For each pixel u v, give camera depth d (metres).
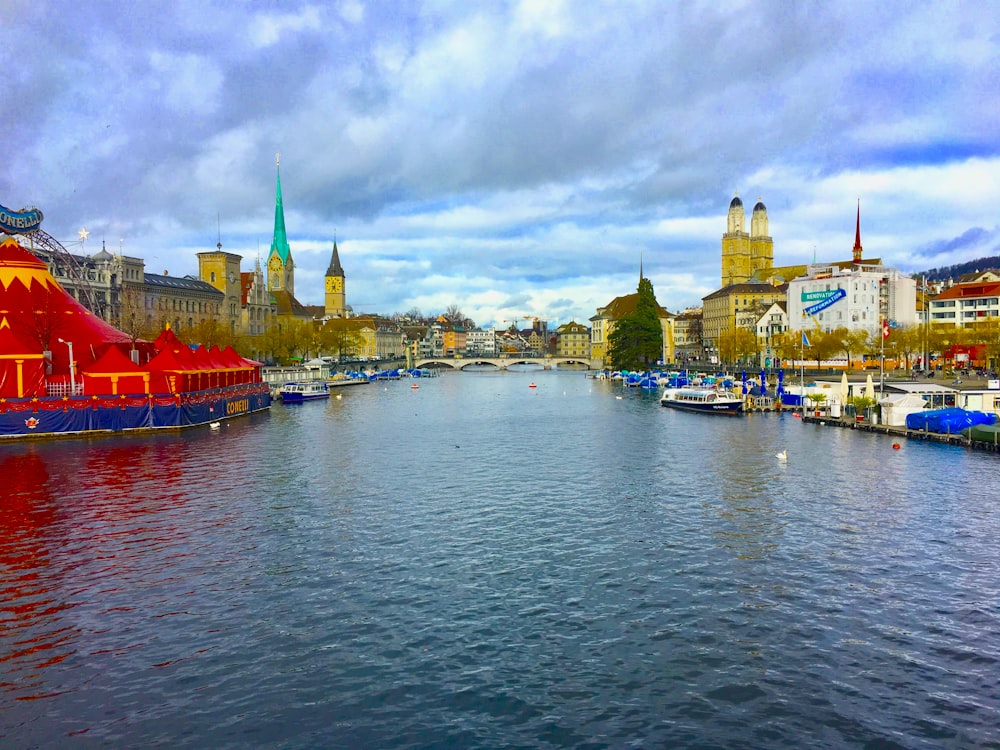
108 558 35.41
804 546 37.16
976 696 22.61
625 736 20.53
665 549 36.69
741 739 20.39
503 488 51.59
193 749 20.02
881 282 188.12
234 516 43.31
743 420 98.31
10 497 48.50
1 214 92.69
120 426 82.88
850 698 22.48
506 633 26.89
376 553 36.09
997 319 149.75
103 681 23.56
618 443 75.50
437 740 20.38
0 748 19.95
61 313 93.94
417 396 158.75
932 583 31.89
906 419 78.94
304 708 21.97
